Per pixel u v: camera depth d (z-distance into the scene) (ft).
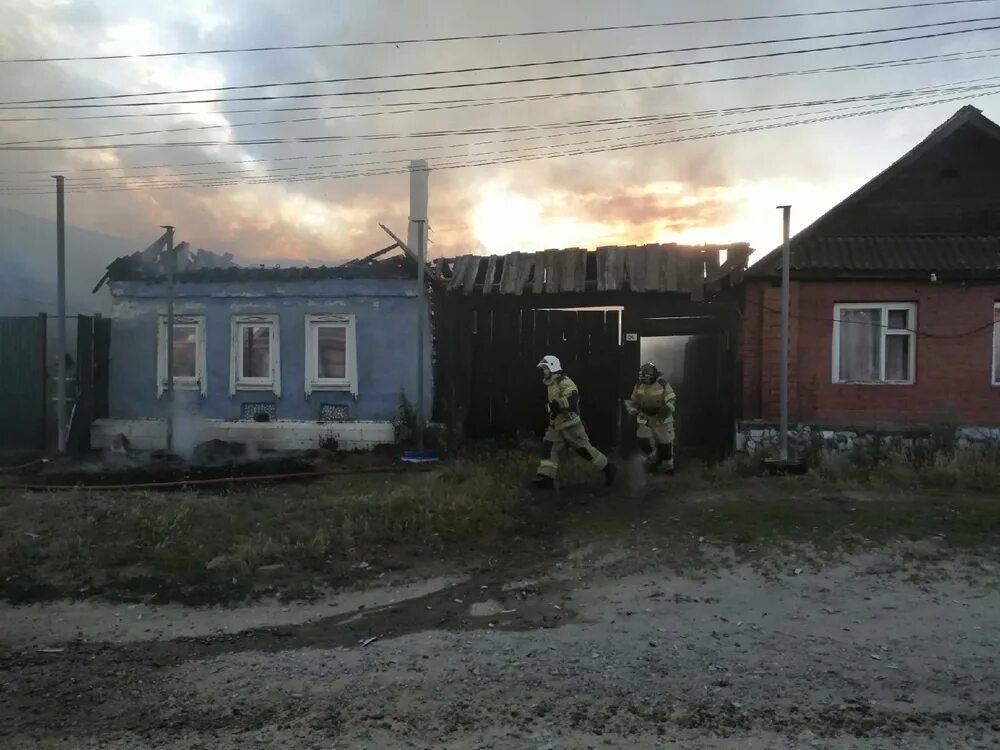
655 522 27.40
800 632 18.12
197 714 14.39
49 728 13.92
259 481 34.22
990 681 15.37
